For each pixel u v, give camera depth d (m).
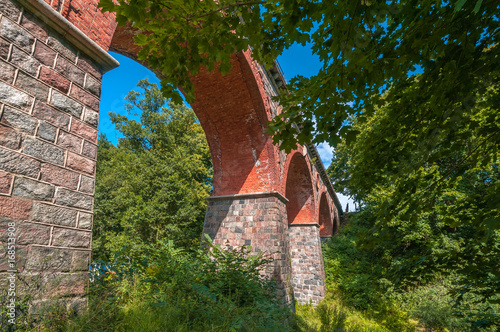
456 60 2.48
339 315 11.84
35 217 3.19
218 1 2.09
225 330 4.14
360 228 24.05
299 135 2.87
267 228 10.01
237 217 10.58
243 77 9.24
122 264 5.50
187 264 6.36
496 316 3.68
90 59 4.23
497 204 2.38
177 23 2.13
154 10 2.00
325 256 22.19
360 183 3.85
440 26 2.26
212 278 6.66
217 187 11.38
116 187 22.02
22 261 2.96
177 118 24.83
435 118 2.96
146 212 18.44
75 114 3.89
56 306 3.11
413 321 14.41
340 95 2.68
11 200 2.99
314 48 2.47
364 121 3.00
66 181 3.62
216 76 9.33
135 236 18.20
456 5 1.41
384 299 16.03
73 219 3.62
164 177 20.02
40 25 3.57
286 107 2.83
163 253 6.30
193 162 22.02
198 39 2.28
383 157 3.49
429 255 3.86
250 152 10.91
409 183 3.24
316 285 16.45
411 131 3.32
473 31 2.32
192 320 4.43
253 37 2.31
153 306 4.29
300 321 10.15
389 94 2.95
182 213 19.28
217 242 10.49
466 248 3.62
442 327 12.27
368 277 18.30
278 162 11.09
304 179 17.67
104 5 1.88
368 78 2.63
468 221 3.46
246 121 10.51
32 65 3.42
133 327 3.42
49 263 3.21
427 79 2.74
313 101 2.72
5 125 3.06
